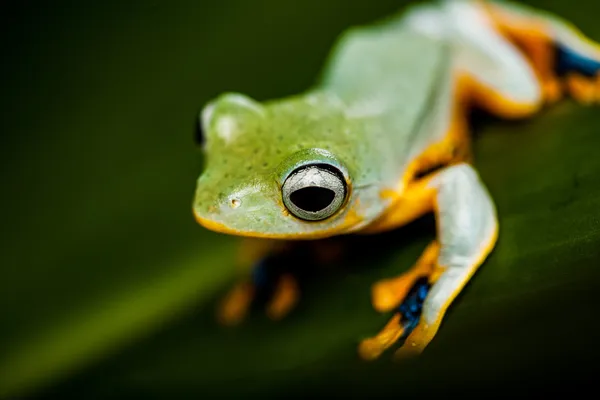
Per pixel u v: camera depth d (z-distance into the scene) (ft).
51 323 0.55
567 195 0.49
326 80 0.56
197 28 0.61
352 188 0.49
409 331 0.48
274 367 0.51
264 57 0.61
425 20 0.59
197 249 0.55
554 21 0.57
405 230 0.52
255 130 0.51
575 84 0.55
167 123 0.59
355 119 0.52
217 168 0.50
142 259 0.56
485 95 0.56
